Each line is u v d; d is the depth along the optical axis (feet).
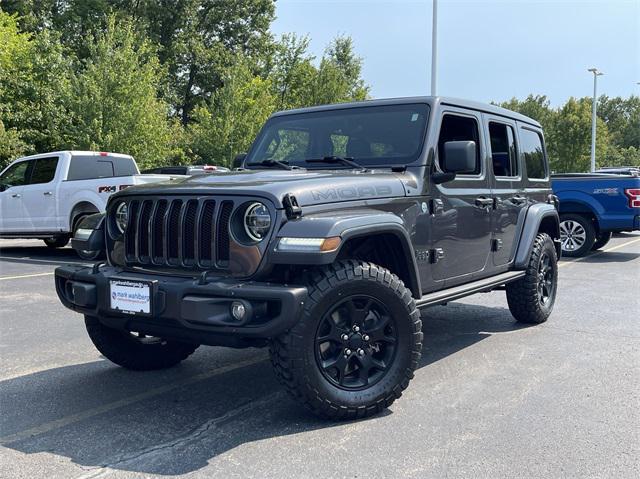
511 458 10.69
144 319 12.15
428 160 14.79
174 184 12.95
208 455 10.84
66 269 13.61
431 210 14.80
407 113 15.60
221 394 14.16
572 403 13.41
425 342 18.81
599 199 40.45
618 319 22.02
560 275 33.14
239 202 11.57
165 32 119.96
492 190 17.84
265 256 11.26
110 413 12.95
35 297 26.07
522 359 16.89
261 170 15.34
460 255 16.16
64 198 39.47
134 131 69.92
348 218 11.71
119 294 12.19
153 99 74.49
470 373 15.60
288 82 101.91
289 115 17.52
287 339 11.25
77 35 103.71
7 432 11.94
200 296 11.21
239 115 83.61
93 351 17.79
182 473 10.16
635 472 10.19
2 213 42.27
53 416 12.78
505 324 21.30
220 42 126.11
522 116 20.98
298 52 103.24
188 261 12.14
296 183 11.92
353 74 125.39
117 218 13.73
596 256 42.47
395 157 15.06
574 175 42.34
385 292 12.34
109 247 13.73
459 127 16.61
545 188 22.09
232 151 82.89
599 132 158.40
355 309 12.13
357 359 12.28
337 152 16.01
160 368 16.15
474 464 10.46
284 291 10.84
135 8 114.52
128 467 10.39
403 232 12.98
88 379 15.29
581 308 24.00
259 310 11.02
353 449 11.03
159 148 74.08
